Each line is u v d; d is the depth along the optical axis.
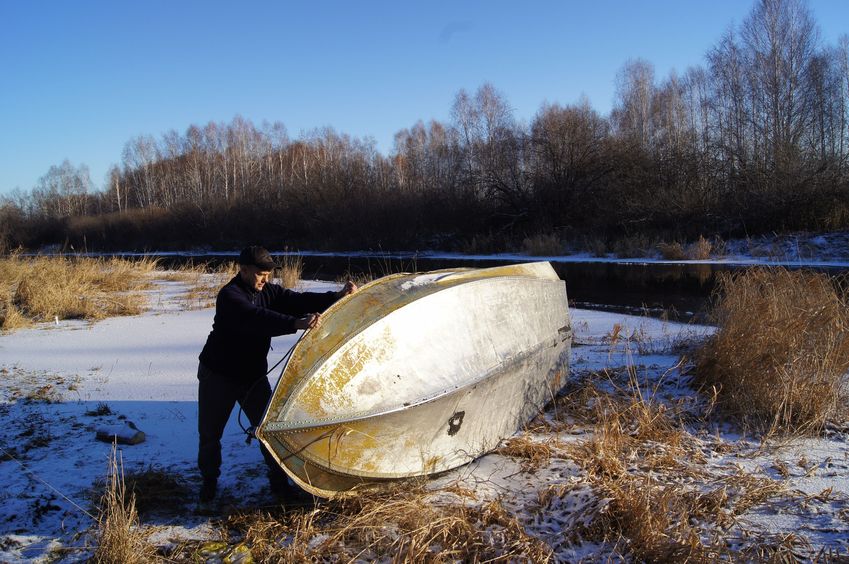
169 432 5.45
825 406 5.08
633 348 8.12
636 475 4.18
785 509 3.72
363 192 41.19
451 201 38.84
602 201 33.12
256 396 3.99
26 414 5.93
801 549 3.28
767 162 29.56
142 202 72.88
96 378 7.33
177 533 3.69
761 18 32.38
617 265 23.31
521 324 5.07
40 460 4.78
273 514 3.86
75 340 9.79
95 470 4.59
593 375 6.48
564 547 3.39
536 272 5.96
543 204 35.06
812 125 32.75
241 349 3.90
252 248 3.95
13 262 17.41
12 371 7.71
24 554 3.48
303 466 3.60
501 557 3.22
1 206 61.56
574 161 34.84
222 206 51.09
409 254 35.75
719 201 28.80
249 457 4.78
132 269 19.92
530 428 5.11
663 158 34.09
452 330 4.34
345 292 4.19
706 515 3.64
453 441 4.25
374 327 3.93
